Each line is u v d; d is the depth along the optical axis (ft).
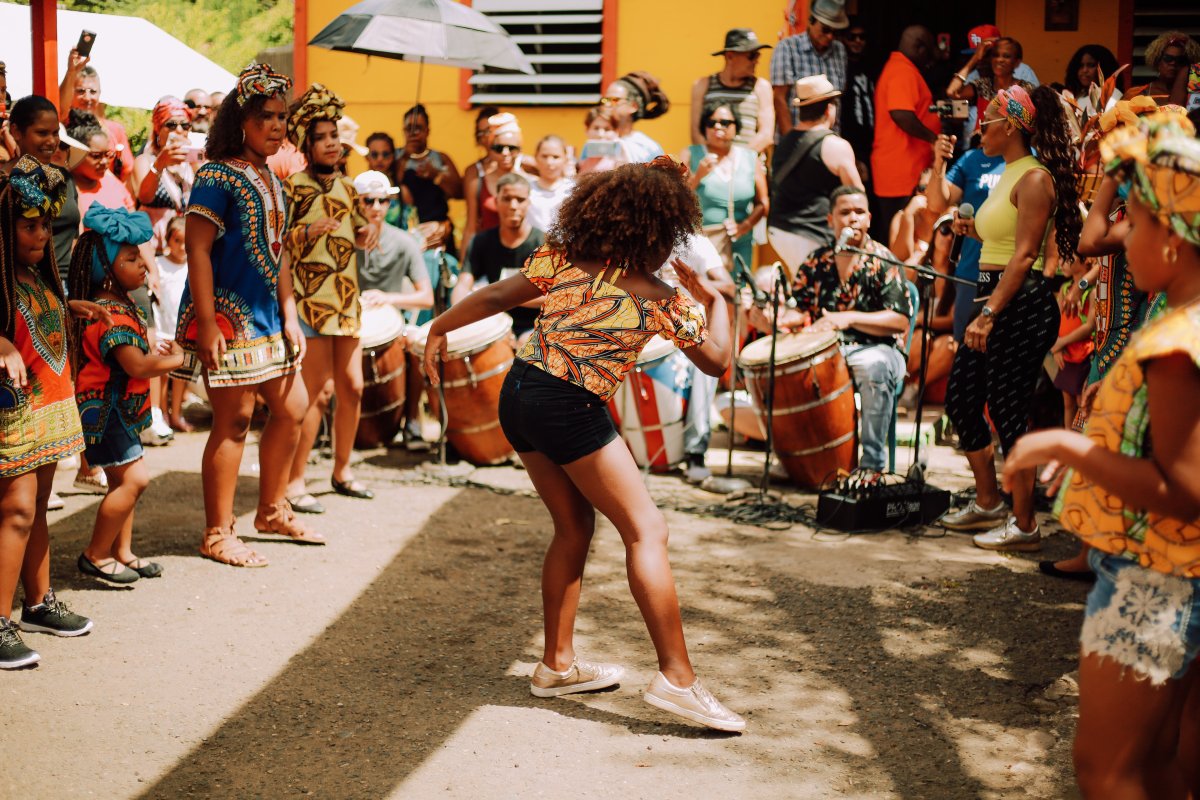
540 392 12.84
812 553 19.51
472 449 24.89
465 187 30.50
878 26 36.17
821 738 13.16
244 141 18.04
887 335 23.00
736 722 13.14
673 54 32.12
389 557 19.20
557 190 26.81
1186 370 8.28
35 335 14.56
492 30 27.61
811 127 27.55
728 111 27.27
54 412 14.80
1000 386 19.40
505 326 24.76
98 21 39.81
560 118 33.35
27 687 14.20
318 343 21.35
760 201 28.19
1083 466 8.63
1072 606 17.16
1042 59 32.50
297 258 21.08
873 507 20.53
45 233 14.56
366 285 25.96
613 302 12.72
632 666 15.11
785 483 23.73
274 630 16.11
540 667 14.23
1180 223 8.33
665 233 12.71
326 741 13.03
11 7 35.76
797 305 23.54
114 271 16.92
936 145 26.02
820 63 29.25
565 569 13.94
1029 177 18.53
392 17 26.81
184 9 86.99
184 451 26.23
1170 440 8.35
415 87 33.96
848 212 22.71
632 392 23.43
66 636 15.71
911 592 17.70
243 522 20.97
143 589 17.53
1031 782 12.20
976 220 20.08
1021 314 19.11
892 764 12.59
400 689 14.37
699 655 15.42
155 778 12.17
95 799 11.75
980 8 36.76
